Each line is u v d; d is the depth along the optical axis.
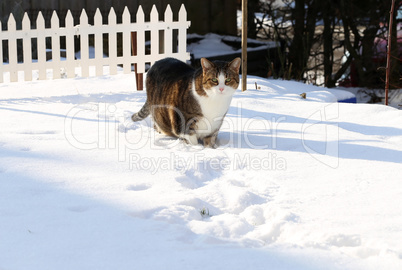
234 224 3.46
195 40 14.81
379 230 3.40
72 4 11.27
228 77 5.08
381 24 14.64
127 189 3.99
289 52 14.59
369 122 6.36
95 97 7.38
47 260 2.86
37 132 5.59
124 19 7.97
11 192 3.79
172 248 3.04
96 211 3.51
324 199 3.96
